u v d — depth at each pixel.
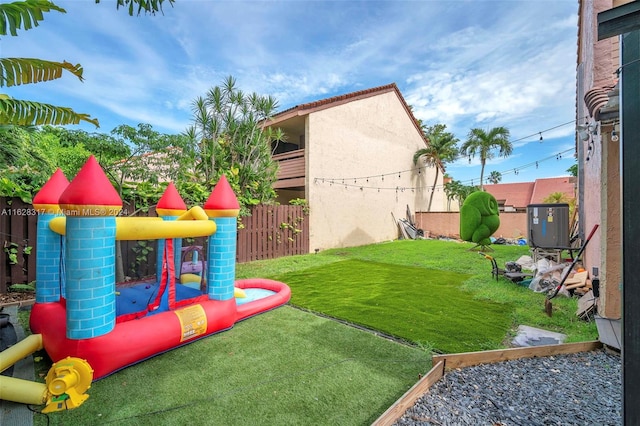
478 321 3.83
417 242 13.45
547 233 6.90
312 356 2.89
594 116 3.17
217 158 8.03
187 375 2.56
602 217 3.54
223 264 3.59
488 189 29.86
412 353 2.97
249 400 2.23
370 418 2.05
